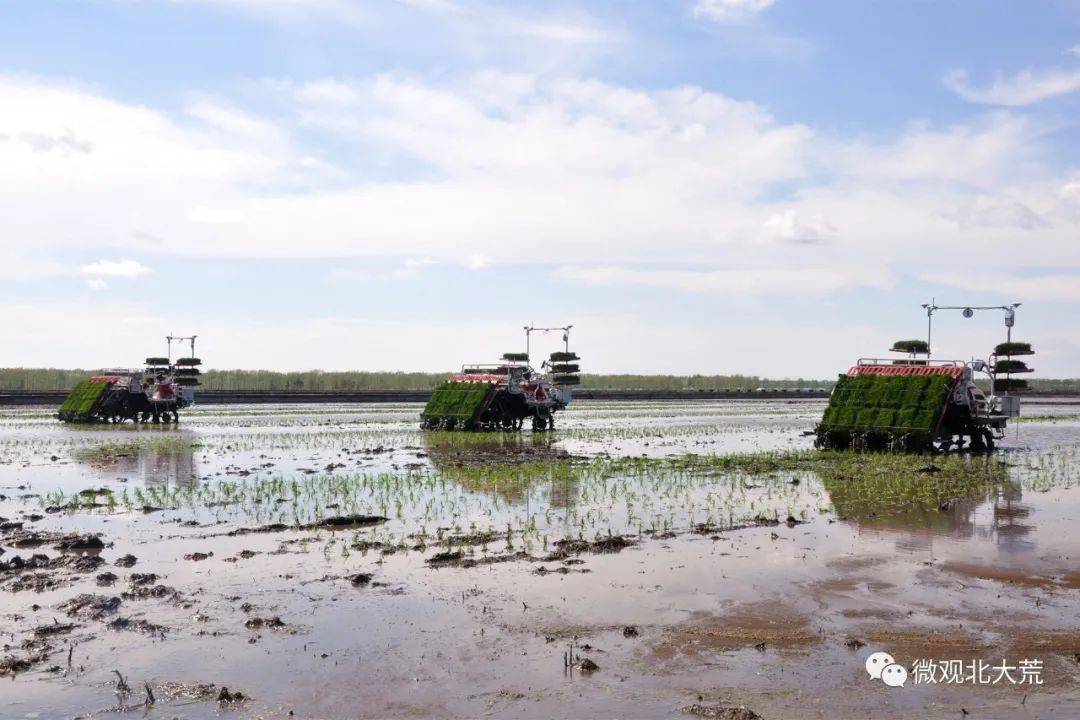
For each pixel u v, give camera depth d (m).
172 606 11.88
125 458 30.03
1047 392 117.12
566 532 16.58
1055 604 11.80
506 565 13.96
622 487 22.30
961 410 32.31
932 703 8.71
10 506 19.81
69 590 12.67
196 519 18.02
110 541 15.91
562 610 11.60
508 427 45.00
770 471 25.69
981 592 12.39
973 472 25.53
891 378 32.59
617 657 9.96
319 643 10.45
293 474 25.42
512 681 9.31
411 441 37.41
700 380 128.12
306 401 81.38
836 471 25.61
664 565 13.92
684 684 9.21
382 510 18.86
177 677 9.48
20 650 10.27
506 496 20.84
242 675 9.52
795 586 12.70
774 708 8.61
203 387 95.00
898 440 31.25
